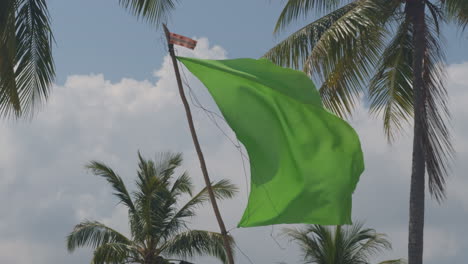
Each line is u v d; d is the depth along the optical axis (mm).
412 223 15000
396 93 17016
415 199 15039
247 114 10062
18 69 13641
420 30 15648
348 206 10016
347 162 10008
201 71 10133
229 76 10094
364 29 15898
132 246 26078
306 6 16938
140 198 26344
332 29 15805
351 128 9906
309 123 10023
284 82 10078
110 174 26781
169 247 26297
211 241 25797
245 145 10000
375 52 16484
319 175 9992
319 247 24781
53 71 13836
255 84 10055
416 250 14891
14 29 12891
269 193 9914
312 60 15727
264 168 9977
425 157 15055
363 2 16344
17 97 13594
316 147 10000
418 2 15891
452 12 15594
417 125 15211
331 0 16859
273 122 10031
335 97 16562
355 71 16422
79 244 26281
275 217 9836
